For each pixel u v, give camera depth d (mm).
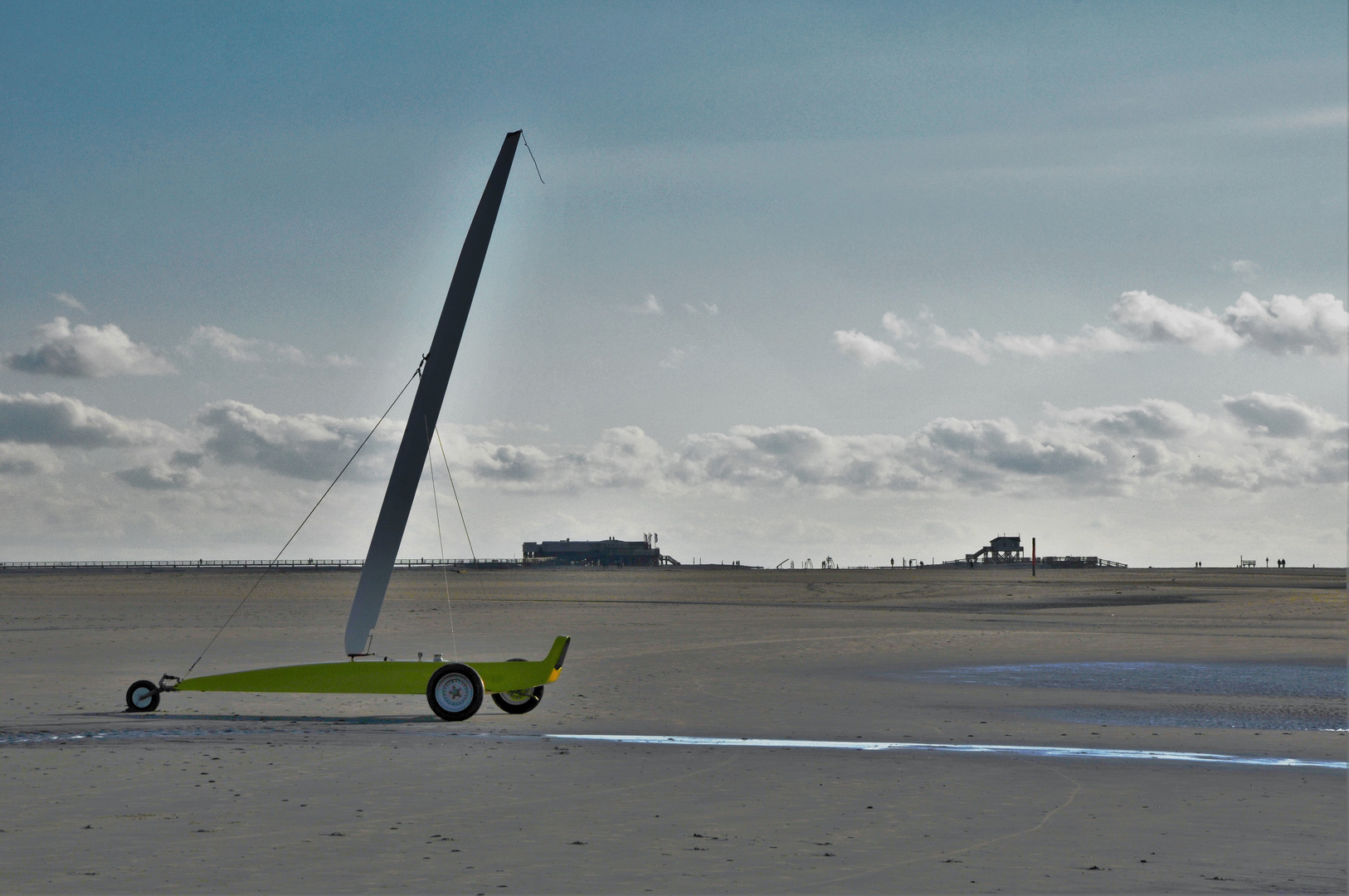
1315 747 18859
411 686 21922
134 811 13312
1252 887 10430
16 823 12656
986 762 17234
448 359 23688
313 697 25203
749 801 14125
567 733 20031
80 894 9969
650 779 15555
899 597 102812
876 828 12719
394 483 23500
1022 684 29109
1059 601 91062
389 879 10453
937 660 35938
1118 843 12094
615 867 10953
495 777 15570
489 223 23844
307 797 14133
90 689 26375
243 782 15133
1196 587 131875
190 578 184125
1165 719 22422
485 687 22188
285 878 10484
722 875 10703
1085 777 15922
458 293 23734
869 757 17625
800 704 24438
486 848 11656
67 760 16750
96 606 77812
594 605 81375
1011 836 12367
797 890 10250
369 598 23500
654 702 24719
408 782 15203
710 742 19078
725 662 34812
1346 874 10852
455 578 195750
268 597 97500
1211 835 12484
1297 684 29391
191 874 10578
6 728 20094
